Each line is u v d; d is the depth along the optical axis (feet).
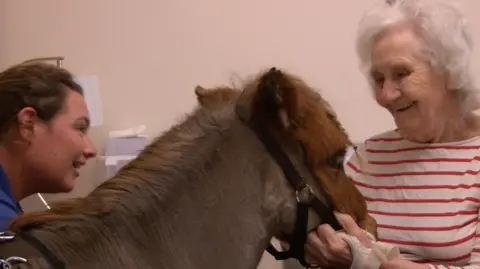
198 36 7.30
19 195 4.01
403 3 4.28
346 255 3.41
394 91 4.17
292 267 6.72
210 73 7.32
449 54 4.01
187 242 3.01
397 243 4.35
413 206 4.34
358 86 7.29
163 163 3.04
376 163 4.69
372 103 7.28
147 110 7.31
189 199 3.04
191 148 3.10
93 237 2.81
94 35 7.29
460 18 4.17
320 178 3.27
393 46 4.12
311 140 3.20
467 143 4.35
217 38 7.30
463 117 4.38
